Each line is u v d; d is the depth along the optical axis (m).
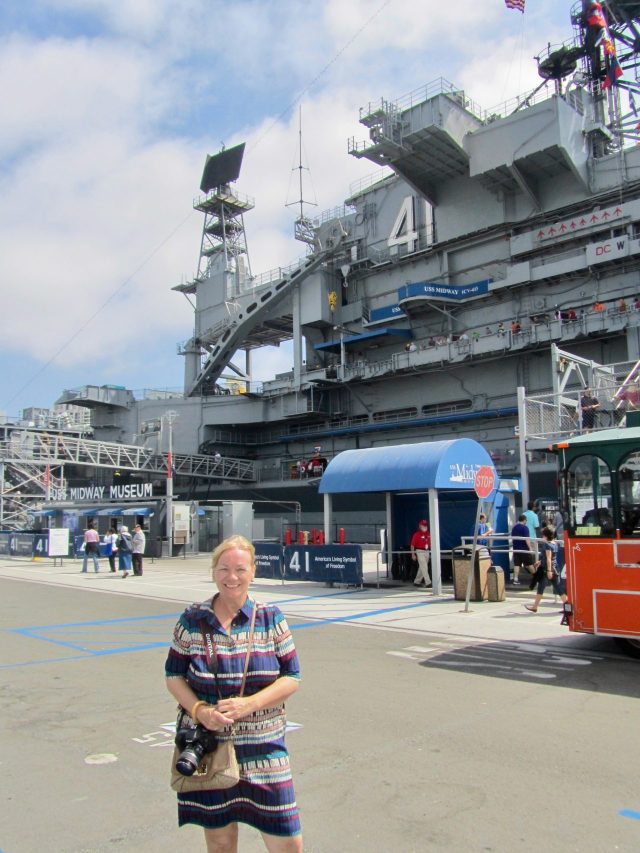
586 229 37.34
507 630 12.66
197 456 54.19
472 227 43.31
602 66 40.84
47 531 41.06
